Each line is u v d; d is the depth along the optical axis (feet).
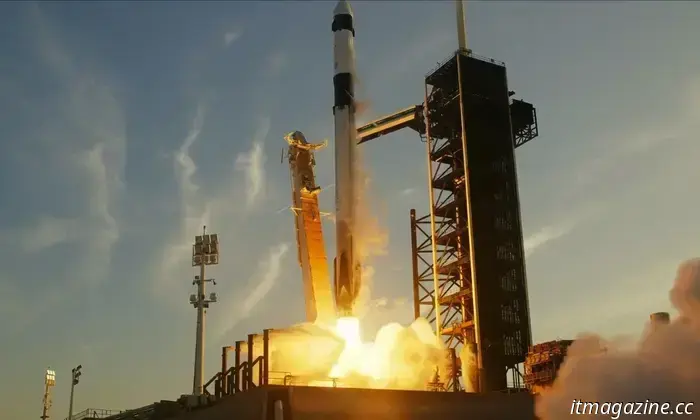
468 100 267.59
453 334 263.70
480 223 256.32
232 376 185.47
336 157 210.38
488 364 242.37
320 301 219.00
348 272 202.28
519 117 290.76
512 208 262.88
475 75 271.90
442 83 279.08
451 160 278.46
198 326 266.57
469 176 259.39
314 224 225.35
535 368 203.21
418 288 273.54
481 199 258.98
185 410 185.88
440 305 265.95
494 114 271.08
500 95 273.95
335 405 160.97
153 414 195.11
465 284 262.06
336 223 205.87
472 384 240.32
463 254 265.34
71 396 270.87
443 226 274.98
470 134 264.11
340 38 218.79
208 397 184.55
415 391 170.19
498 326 248.32
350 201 206.18
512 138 271.28
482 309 247.70
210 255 272.10
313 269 220.84
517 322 251.60
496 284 252.21
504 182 265.13
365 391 164.96
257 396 160.04
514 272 256.73
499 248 257.14
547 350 201.67
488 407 173.17
